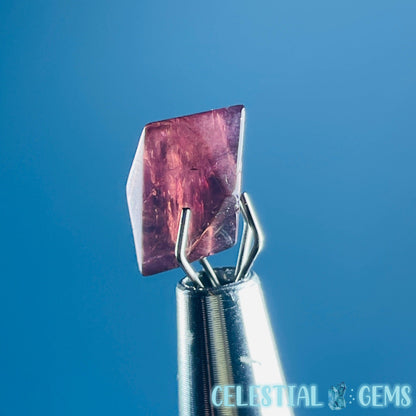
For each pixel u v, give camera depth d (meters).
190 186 0.43
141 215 0.42
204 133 0.43
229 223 0.46
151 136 0.41
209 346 0.42
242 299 0.42
